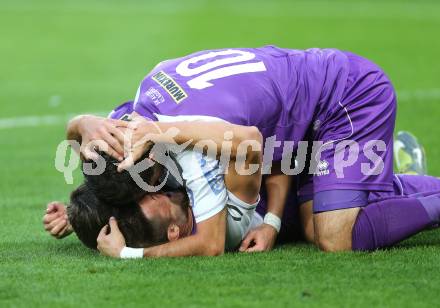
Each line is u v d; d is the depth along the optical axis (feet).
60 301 36.35
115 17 220.43
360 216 44.39
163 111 42.93
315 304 35.58
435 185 49.80
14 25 204.95
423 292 37.04
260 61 46.11
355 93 47.11
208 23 207.10
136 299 36.37
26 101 110.63
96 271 40.34
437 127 87.81
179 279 38.83
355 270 40.27
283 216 49.06
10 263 42.70
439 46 165.58
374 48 162.61
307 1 272.10
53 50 163.02
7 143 84.94
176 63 45.85
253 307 35.27
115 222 42.63
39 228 51.80
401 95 111.24
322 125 46.85
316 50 49.65
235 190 42.42
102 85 122.31
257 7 254.27
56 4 254.27
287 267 40.86
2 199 60.95
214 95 43.27
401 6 256.52
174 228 42.78
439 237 48.26
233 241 44.29
